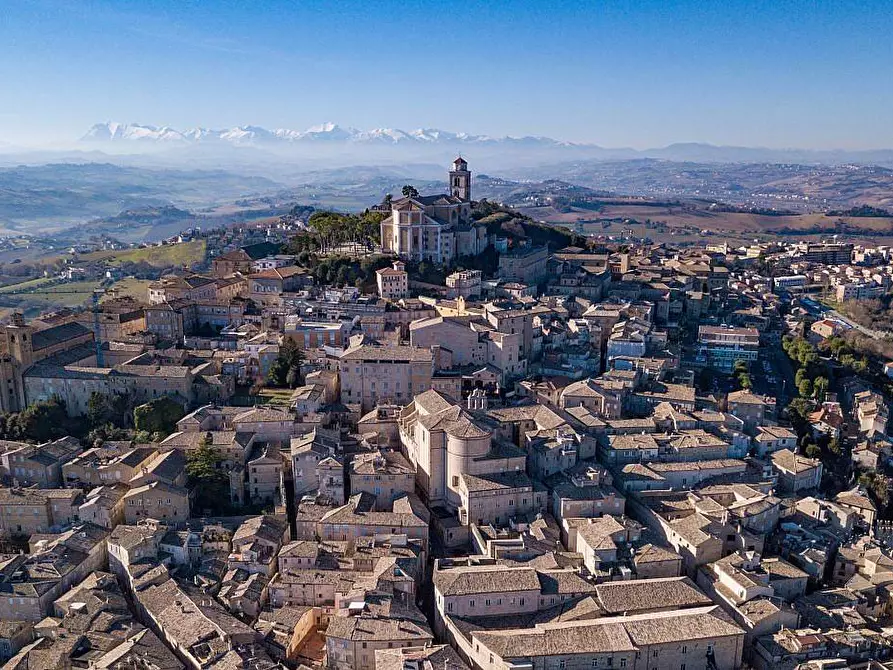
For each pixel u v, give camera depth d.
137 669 143.12
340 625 152.75
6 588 165.25
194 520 194.75
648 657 148.75
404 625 153.00
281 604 171.00
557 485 199.62
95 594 166.75
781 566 180.62
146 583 169.88
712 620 153.88
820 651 155.50
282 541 187.25
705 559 182.25
